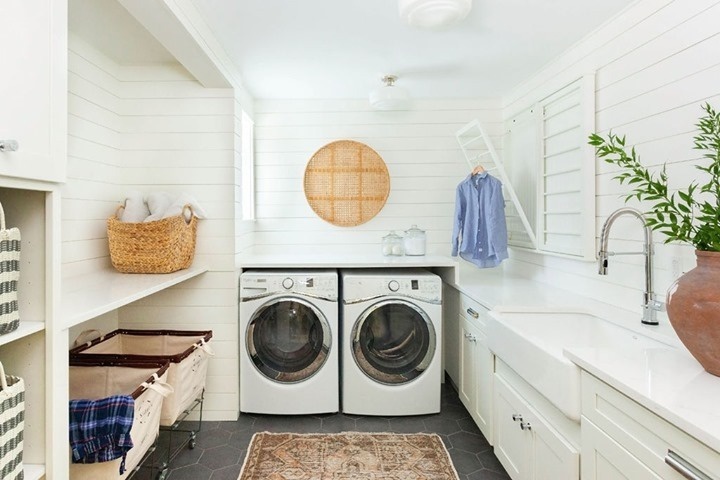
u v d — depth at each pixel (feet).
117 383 6.24
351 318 8.40
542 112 8.25
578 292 7.48
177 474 6.52
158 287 6.09
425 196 10.84
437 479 6.41
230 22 6.53
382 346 8.57
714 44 4.69
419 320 8.48
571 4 5.97
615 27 6.30
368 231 10.87
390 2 5.94
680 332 3.76
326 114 10.69
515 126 9.73
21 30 3.18
